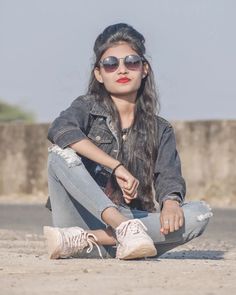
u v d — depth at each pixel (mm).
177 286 4531
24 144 19266
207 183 17297
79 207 5594
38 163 19109
